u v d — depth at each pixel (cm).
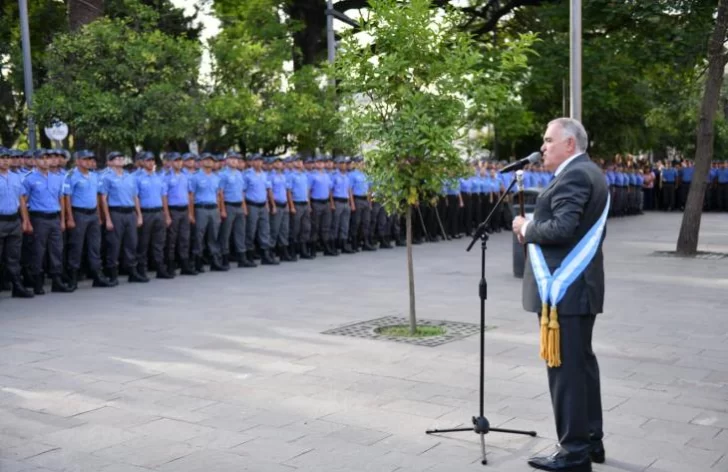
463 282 1364
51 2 2262
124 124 1592
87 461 546
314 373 770
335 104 1891
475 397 686
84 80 1605
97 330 984
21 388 728
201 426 617
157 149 1914
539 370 771
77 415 648
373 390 710
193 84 1761
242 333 957
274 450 563
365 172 943
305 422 624
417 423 619
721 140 4175
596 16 2258
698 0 1908
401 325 995
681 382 727
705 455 548
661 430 598
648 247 1914
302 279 1437
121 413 652
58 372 783
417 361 812
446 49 918
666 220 2917
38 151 1386
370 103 942
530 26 2761
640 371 764
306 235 1756
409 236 943
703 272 1456
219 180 1582
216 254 1576
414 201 914
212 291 1302
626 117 3309
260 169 1673
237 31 2175
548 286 509
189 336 944
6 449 570
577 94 1512
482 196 2348
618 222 2823
